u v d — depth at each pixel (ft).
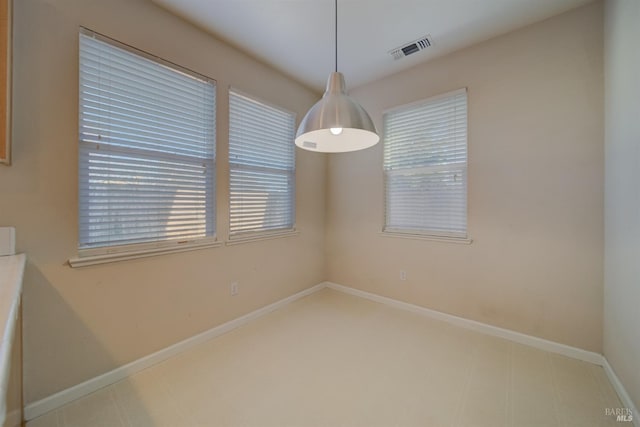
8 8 4.67
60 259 5.35
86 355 5.64
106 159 5.98
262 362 6.73
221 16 7.05
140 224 6.55
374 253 10.82
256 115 9.27
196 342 7.51
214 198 8.04
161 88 6.84
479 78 8.21
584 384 5.87
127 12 6.18
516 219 7.68
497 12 6.90
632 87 5.07
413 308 9.77
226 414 5.10
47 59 5.16
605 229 6.40
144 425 4.86
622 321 5.44
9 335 2.00
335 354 7.07
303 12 6.88
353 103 4.95
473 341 7.73
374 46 8.35
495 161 7.97
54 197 5.28
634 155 4.99
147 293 6.57
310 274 11.65
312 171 11.62
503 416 5.03
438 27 7.48
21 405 4.79
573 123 6.84
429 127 9.37
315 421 4.95
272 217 9.95
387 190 10.52
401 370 6.40
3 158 4.64
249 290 9.04
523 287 7.59
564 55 6.93
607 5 6.22
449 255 8.91
